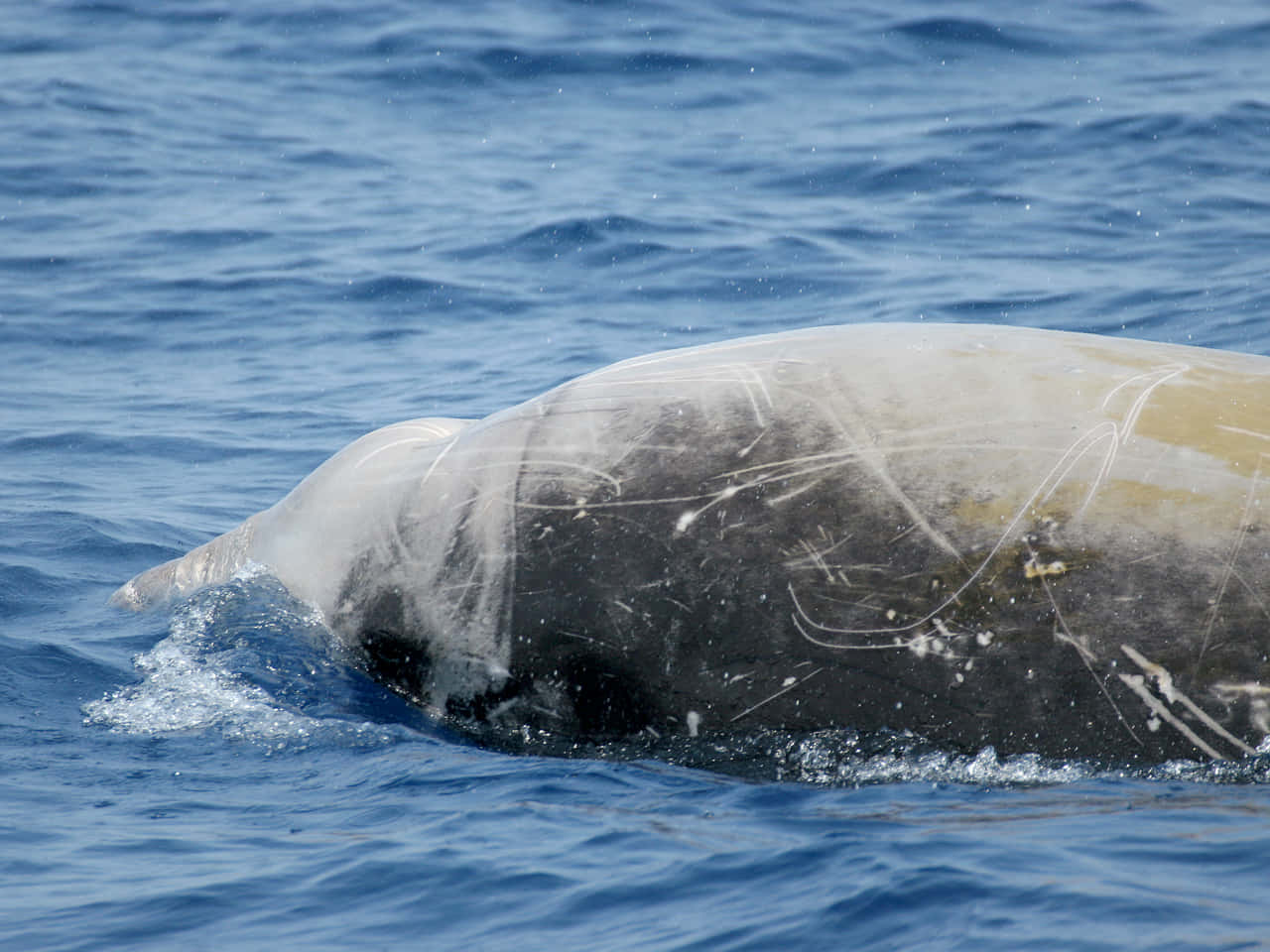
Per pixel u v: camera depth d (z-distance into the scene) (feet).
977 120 217.15
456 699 60.75
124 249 181.98
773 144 214.07
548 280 168.66
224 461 119.24
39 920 46.55
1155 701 50.52
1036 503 52.13
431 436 65.67
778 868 47.70
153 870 50.16
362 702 62.64
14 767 59.57
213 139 225.15
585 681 57.57
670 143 217.77
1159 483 51.34
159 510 105.19
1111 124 209.77
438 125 231.71
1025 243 167.94
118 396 138.82
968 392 55.62
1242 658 49.70
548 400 62.54
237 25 274.36
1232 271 150.71
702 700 55.57
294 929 45.80
